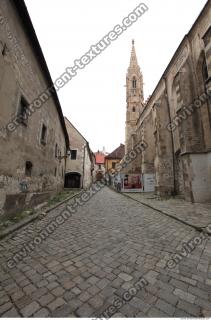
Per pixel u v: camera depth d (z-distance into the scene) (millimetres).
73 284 2529
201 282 2586
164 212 7629
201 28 10938
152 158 21938
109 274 2803
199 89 11109
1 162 5469
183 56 12992
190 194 10188
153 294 2307
